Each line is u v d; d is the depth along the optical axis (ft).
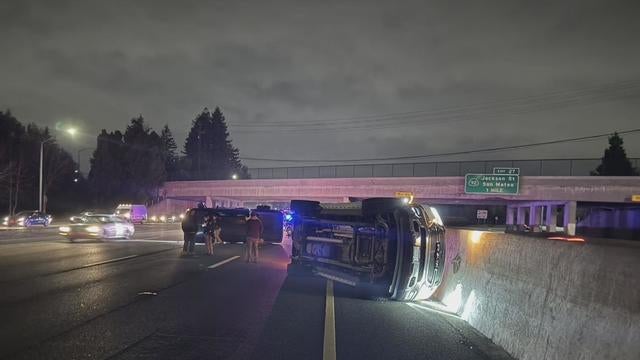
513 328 22.98
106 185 259.80
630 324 15.70
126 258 61.46
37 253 65.67
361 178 199.31
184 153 455.63
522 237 25.11
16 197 192.95
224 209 90.27
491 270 28.09
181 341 23.81
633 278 16.05
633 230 171.63
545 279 21.53
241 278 46.14
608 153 310.45
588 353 17.16
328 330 26.58
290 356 21.74
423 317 30.55
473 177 181.37
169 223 217.56
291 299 35.83
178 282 42.73
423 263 35.06
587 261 18.72
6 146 207.72
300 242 46.93
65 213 238.07
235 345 23.34
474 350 23.11
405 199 37.22
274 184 222.07
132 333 25.03
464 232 35.14
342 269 40.75
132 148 265.13
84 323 26.86
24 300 32.91
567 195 172.14
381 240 36.58
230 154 475.31
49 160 217.97
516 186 177.06
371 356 21.86
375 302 35.47
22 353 21.27
